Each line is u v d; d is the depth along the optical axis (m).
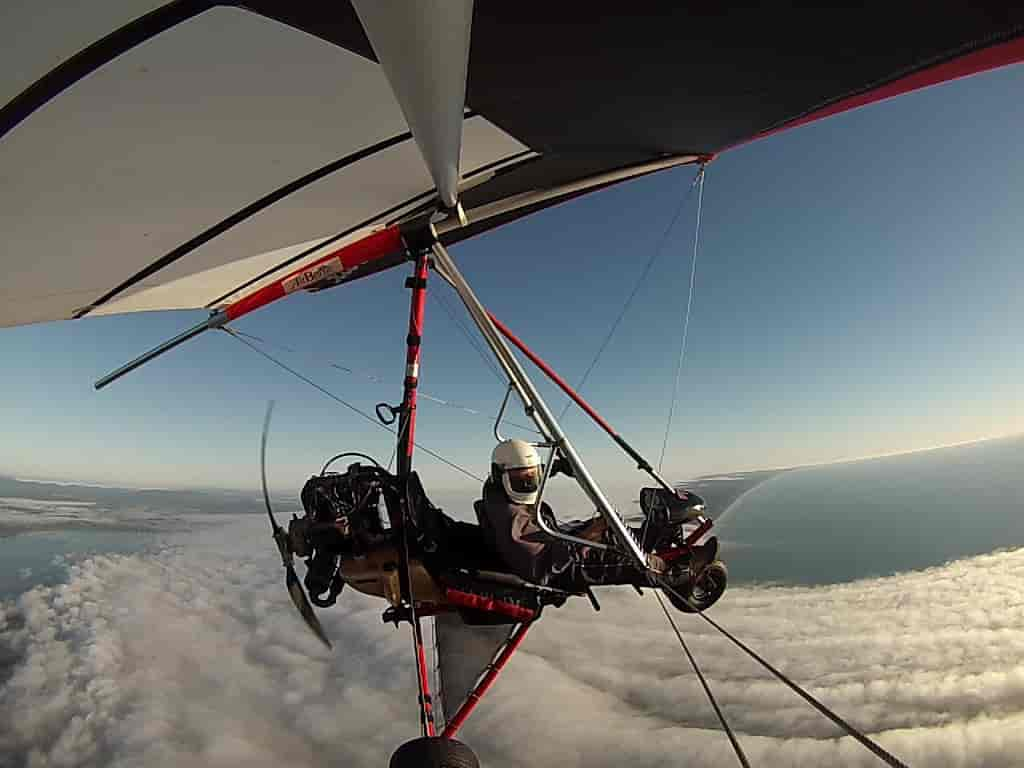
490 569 3.78
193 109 3.29
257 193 4.42
